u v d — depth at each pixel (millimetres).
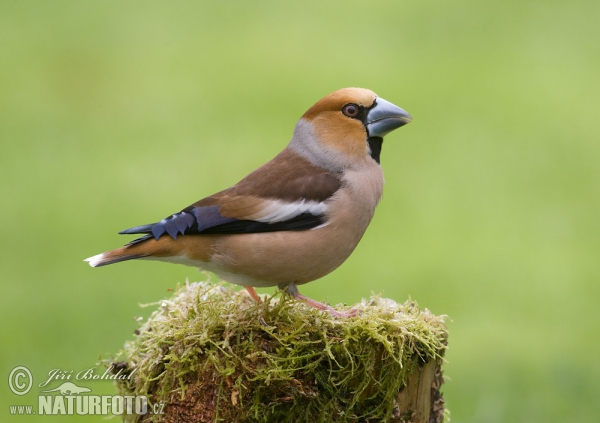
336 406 7824
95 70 26312
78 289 15484
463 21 29703
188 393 7762
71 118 23250
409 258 16562
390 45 27828
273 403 7691
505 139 21797
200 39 28875
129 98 24469
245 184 8875
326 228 8734
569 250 17078
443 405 8398
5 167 20312
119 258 8703
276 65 26391
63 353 13742
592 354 14055
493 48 27531
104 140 21797
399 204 18938
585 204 18797
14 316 14648
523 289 15891
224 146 21219
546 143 21578
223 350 7645
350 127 9195
